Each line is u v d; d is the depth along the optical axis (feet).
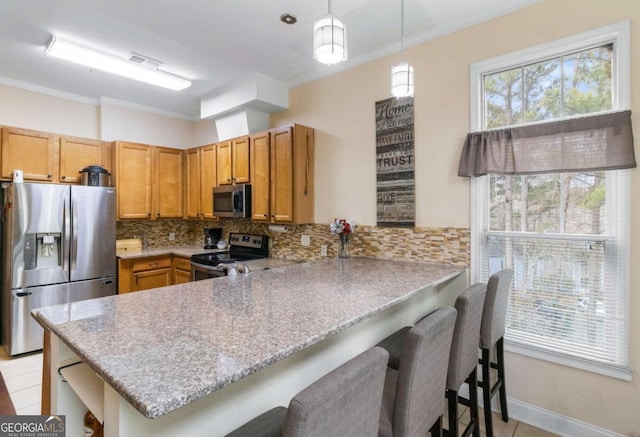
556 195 6.97
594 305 6.51
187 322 4.19
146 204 13.64
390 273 7.32
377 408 3.20
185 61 10.11
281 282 6.46
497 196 7.68
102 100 13.05
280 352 3.35
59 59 9.89
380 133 9.37
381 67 9.39
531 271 7.25
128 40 8.87
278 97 11.51
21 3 7.29
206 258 11.80
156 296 5.44
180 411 3.50
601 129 6.17
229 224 14.32
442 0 7.20
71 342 3.57
